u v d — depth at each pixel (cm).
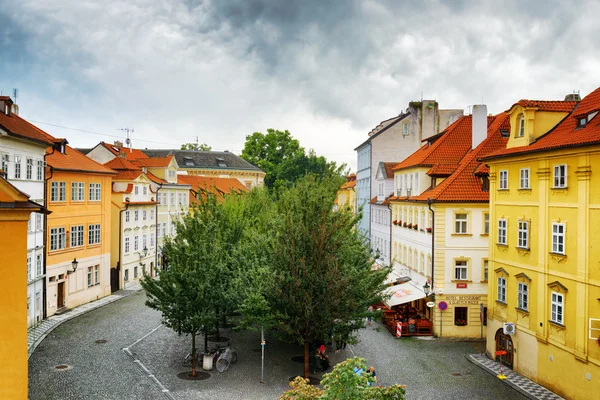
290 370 2822
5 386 1294
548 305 2555
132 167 5622
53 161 4016
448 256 3591
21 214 1302
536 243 2655
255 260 2825
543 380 2583
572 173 2389
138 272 5659
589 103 2697
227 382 2588
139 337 3381
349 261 2780
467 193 3597
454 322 3600
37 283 3684
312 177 3178
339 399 1145
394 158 6469
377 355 3158
